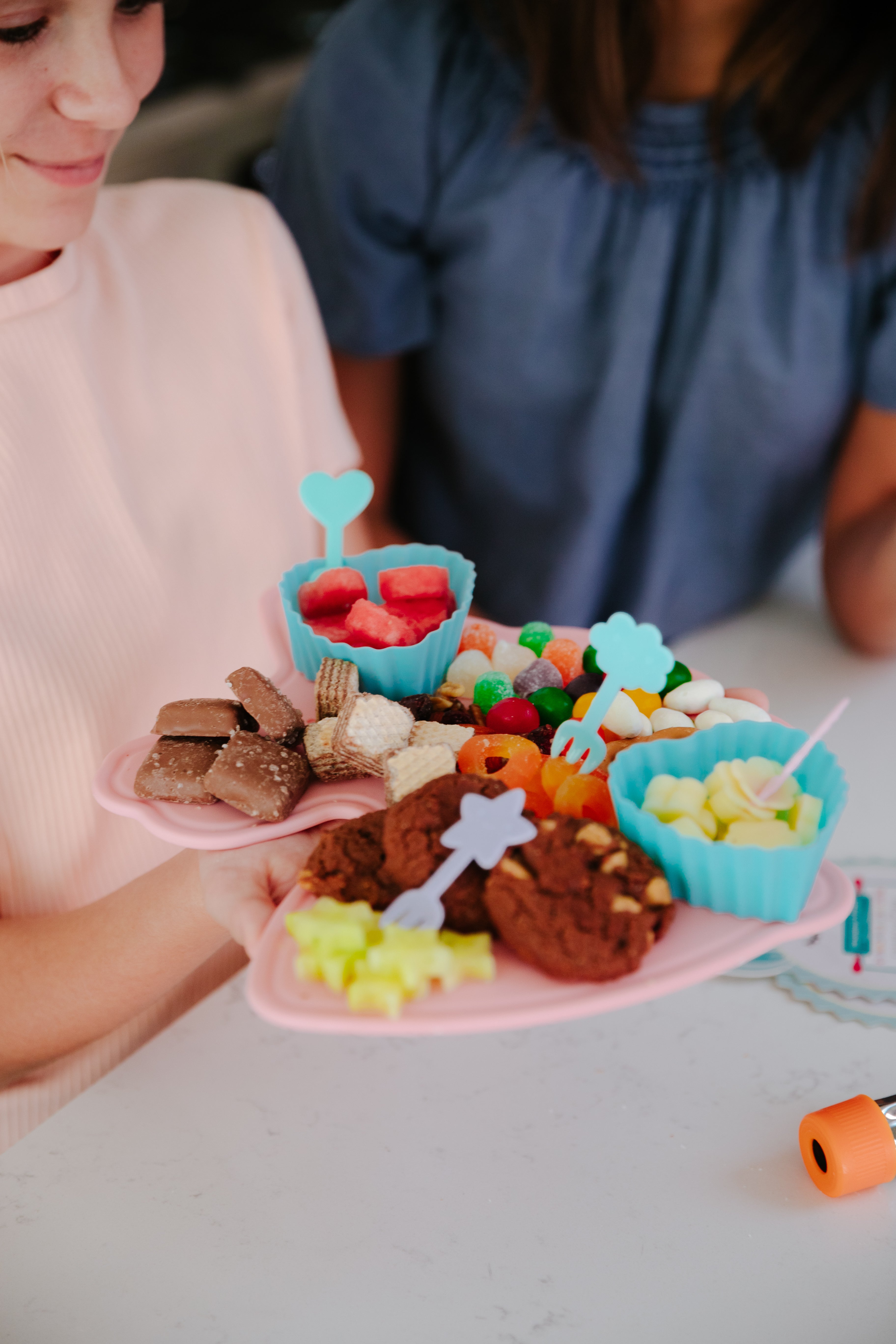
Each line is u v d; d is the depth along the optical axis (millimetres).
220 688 694
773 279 789
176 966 583
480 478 895
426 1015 452
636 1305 482
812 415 819
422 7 793
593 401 824
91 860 639
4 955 589
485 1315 481
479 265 812
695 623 918
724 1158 521
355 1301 486
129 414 678
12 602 614
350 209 817
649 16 734
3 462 618
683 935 482
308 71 846
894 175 747
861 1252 493
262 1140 534
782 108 751
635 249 790
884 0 729
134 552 657
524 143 783
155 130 1151
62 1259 499
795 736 506
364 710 519
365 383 884
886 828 660
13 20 515
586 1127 533
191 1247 501
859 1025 565
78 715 622
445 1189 515
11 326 626
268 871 509
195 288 719
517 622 938
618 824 497
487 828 468
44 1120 626
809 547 1000
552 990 461
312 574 596
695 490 853
